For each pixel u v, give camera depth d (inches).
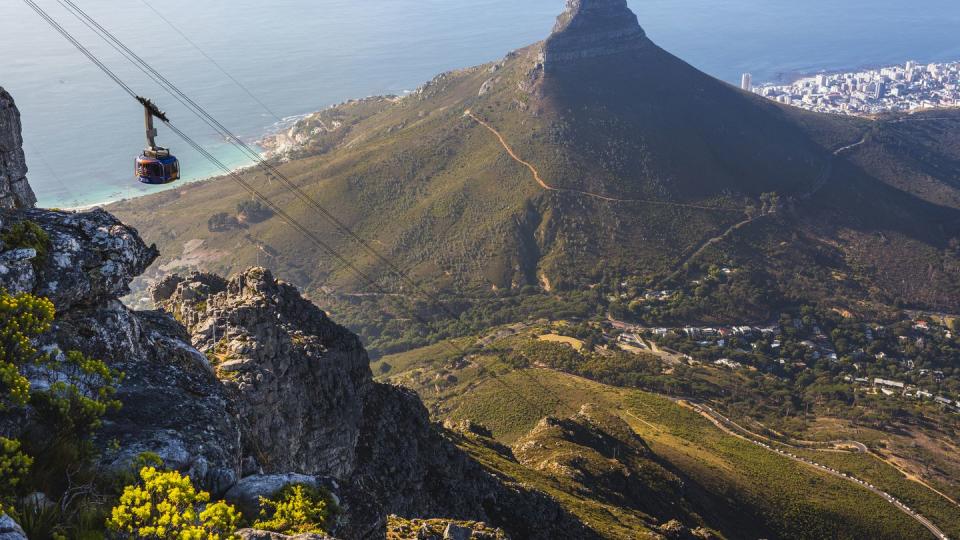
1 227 864.9
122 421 764.6
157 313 1141.1
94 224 957.8
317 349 2514.8
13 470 616.7
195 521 637.9
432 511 2817.4
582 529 3484.3
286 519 736.3
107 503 638.5
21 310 759.1
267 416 2100.1
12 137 1348.4
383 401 2930.6
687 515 5836.6
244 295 2615.7
